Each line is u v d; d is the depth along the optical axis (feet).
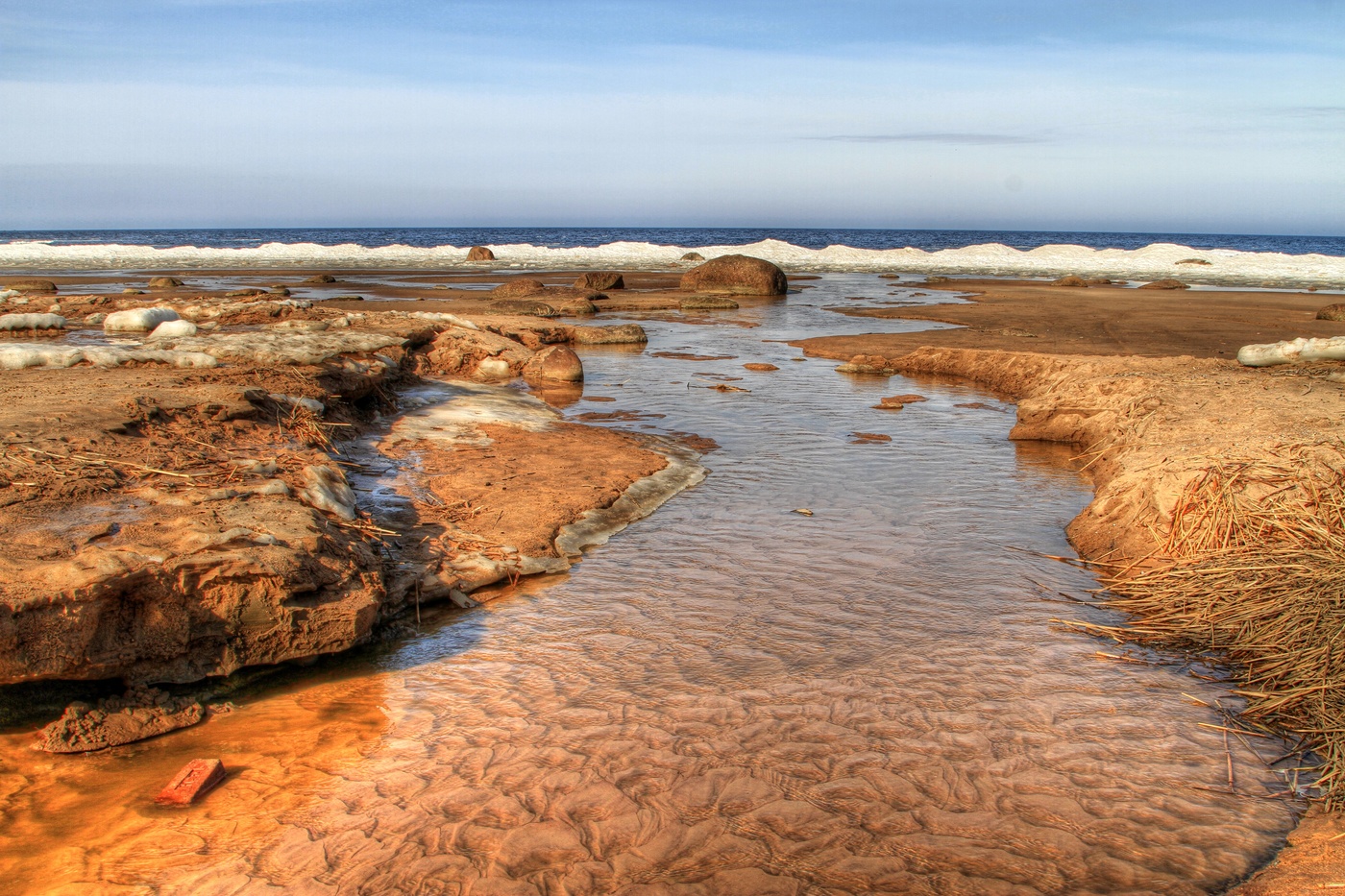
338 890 10.96
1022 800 13.01
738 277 101.24
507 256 175.01
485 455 29.45
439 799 12.85
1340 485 20.83
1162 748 14.58
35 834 12.03
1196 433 27.61
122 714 14.71
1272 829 12.55
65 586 14.33
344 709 15.56
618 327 60.80
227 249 180.24
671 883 11.14
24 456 18.93
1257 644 17.51
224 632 15.98
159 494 18.51
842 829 12.24
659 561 22.45
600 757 13.94
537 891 10.95
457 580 20.52
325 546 17.80
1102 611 20.06
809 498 27.61
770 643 17.99
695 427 36.55
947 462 32.22
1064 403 35.70
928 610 19.77
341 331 43.39
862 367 50.42
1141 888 11.22
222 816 12.46
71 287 92.94
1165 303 86.94
